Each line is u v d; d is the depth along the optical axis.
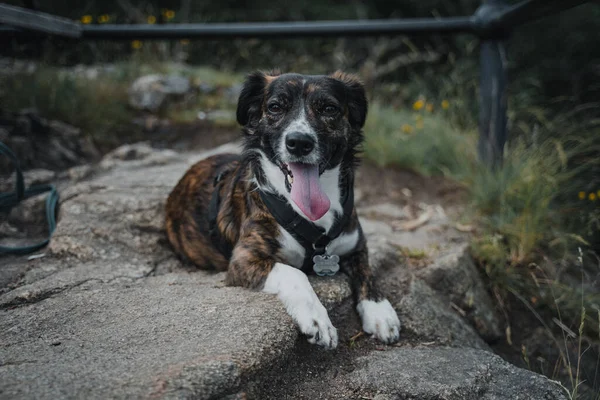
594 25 3.06
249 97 1.03
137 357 0.73
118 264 1.05
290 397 0.78
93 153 1.62
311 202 0.89
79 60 2.50
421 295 1.04
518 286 1.25
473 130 1.83
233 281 0.93
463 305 1.12
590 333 1.20
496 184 1.39
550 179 1.34
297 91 0.95
